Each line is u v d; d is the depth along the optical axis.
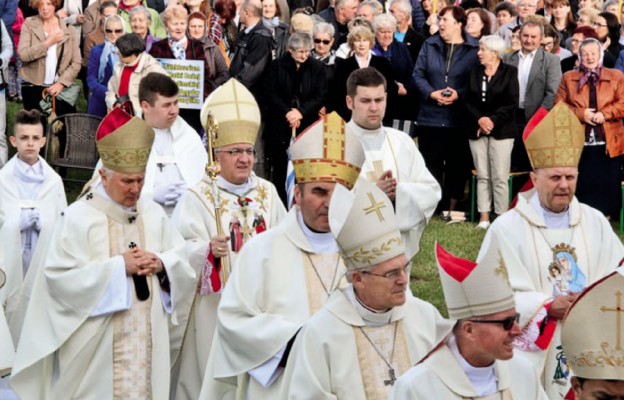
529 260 11.18
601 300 7.29
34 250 14.42
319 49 20.05
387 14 20.05
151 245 12.05
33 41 22.34
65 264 11.77
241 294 10.26
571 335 7.36
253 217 12.63
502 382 7.86
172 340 12.32
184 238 12.47
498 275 7.65
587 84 19.08
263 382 9.95
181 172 14.21
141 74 19.80
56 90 22.25
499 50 19.12
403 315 9.41
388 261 8.81
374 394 9.14
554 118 10.95
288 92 19.42
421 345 9.44
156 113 14.20
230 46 22.48
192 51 20.16
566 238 11.25
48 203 14.60
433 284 16.62
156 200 14.02
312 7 26.02
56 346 11.86
